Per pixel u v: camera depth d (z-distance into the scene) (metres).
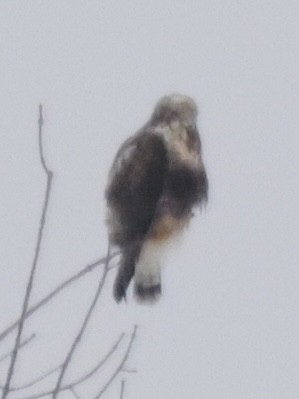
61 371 6.77
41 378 6.82
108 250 8.24
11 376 6.54
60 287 6.68
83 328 6.81
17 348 6.55
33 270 6.59
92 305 6.80
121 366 7.18
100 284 6.83
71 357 6.79
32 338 6.66
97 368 7.08
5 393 6.53
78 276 6.75
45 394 6.79
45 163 6.73
